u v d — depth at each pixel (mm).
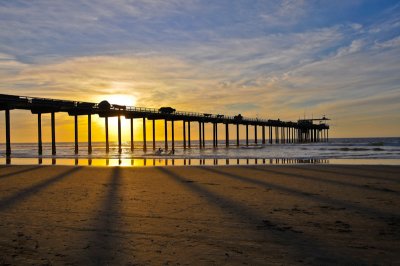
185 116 57469
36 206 10969
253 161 31125
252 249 6895
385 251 6730
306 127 107000
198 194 13109
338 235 7801
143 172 20594
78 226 8617
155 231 8180
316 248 6922
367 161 29844
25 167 23906
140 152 52812
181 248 6969
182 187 14836
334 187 14734
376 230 8188
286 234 7902
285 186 15086
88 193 13367
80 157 38688
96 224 8812
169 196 12703
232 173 20016
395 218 9328
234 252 6719
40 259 6359
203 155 41250
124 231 8188
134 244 7223
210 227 8516
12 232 8086
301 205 11047
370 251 6734
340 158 33969
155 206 10945
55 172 20672
